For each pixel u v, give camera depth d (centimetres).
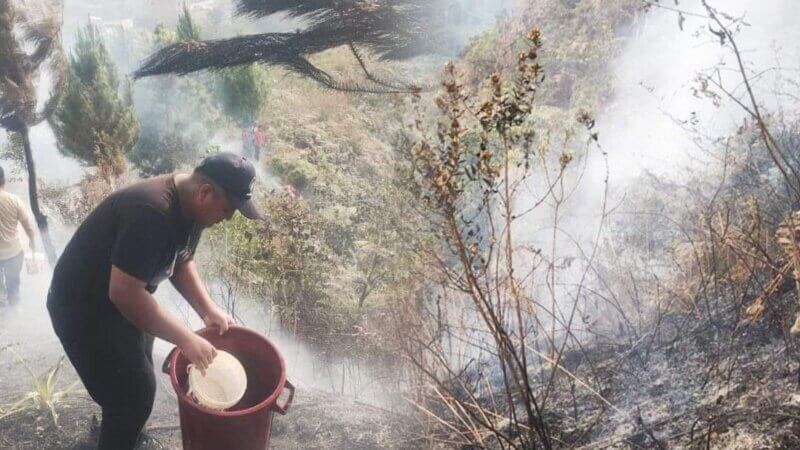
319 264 465
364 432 291
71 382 351
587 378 287
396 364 320
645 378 271
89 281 228
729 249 309
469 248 244
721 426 218
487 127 230
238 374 242
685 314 298
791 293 272
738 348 261
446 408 298
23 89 588
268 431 252
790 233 251
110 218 224
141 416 249
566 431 259
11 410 312
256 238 501
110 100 805
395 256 408
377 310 382
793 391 224
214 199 225
